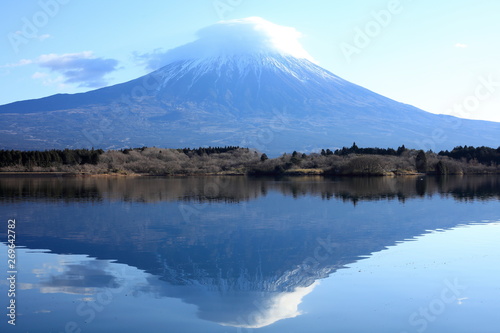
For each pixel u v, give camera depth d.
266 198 54.75
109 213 41.22
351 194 60.16
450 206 46.59
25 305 17.84
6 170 118.56
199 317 16.88
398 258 24.61
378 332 15.56
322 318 16.72
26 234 31.30
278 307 17.70
